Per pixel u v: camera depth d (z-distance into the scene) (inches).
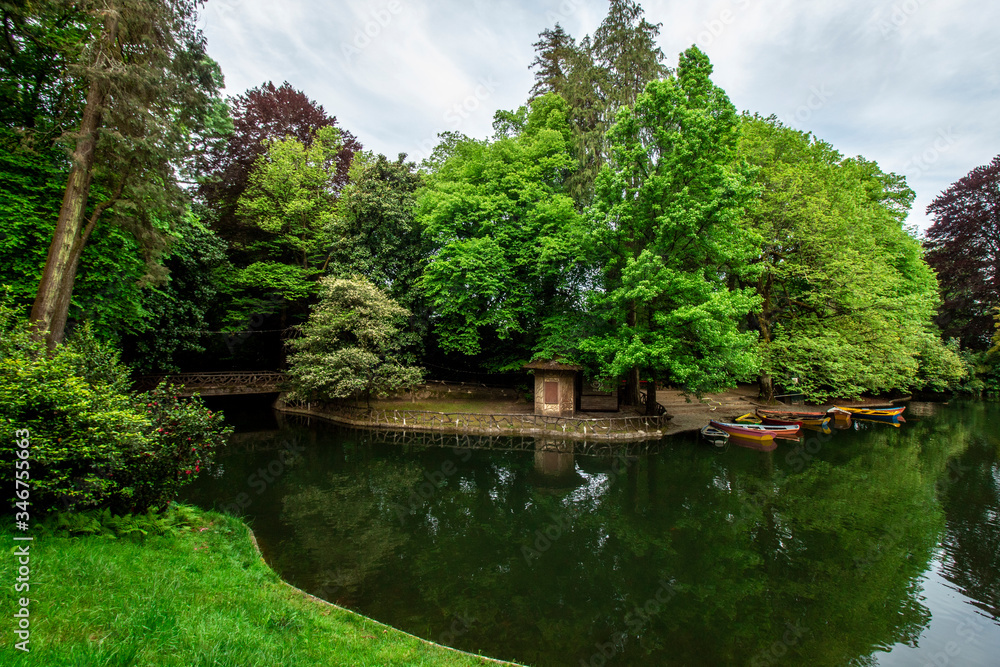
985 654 268.8
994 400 1391.5
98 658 139.1
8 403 212.7
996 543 420.8
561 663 254.2
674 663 256.2
